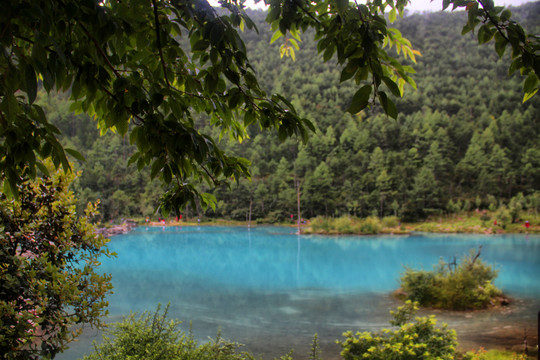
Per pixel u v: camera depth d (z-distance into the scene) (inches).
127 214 2057.1
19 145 38.8
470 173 2433.6
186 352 123.1
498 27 41.8
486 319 348.2
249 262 751.1
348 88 3922.2
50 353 80.7
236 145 2664.9
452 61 4594.0
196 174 54.4
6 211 86.5
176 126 39.5
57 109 2967.5
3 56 27.0
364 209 2203.5
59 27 32.7
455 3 42.4
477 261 446.3
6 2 26.3
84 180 2188.7
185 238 1285.7
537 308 386.3
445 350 156.7
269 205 2308.1
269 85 4146.2
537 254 847.1
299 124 49.0
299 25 51.9
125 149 2598.4
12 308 70.2
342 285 519.5
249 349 272.4
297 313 375.2
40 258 84.7
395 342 159.0
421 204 2062.0
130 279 556.4
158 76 43.8
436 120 3034.0
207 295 455.2
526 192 2359.7
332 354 262.1
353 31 36.9
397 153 2503.7
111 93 40.3
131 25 36.1
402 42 53.5
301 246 1062.4
